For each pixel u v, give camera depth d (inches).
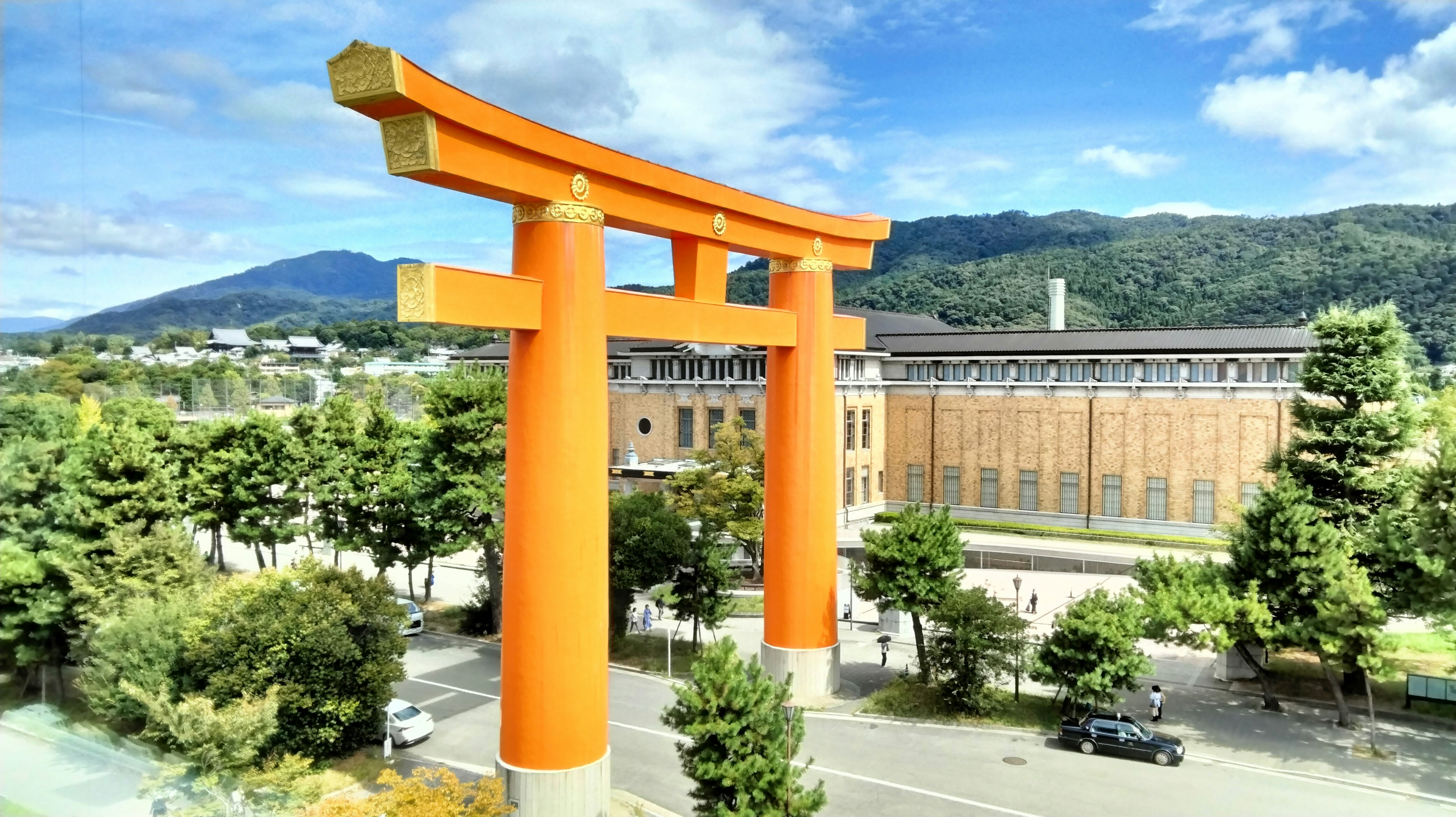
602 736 959.6
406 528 1772.9
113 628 1079.0
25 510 1228.5
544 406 909.2
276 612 1058.1
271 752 1022.4
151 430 1925.4
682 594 1542.8
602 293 947.3
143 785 885.2
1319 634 1157.7
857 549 2426.2
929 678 1390.3
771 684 817.5
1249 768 1104.2
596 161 936.3
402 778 856.3
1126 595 1451.8
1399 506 1380.4
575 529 920.3
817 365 1337.4
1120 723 1163.3
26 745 1042.7
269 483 1990.7
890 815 974.4
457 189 851.4
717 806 775.7
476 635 1732.3
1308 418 1478.8
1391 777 1074.7
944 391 2800.2
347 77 743.7
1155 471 2470.5
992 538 2559.1
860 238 1414.9
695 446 2760.8
